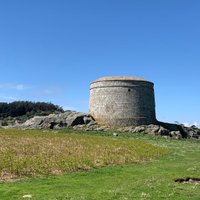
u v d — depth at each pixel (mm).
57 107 193125
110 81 112438
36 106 186500
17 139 64062
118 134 93375
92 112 115250
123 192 30000
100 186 33125
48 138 68438
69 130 99125
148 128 100625
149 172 40844
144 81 113500
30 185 32781
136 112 110812
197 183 36031
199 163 49312
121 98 111000
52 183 33938
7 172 37562
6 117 170000
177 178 37375
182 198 28250
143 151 58031
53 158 44938
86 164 43906
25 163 40750
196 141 92375
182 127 111750
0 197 28156
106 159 48125
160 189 31406
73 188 32062
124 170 41906
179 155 58531
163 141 84188
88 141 66188
